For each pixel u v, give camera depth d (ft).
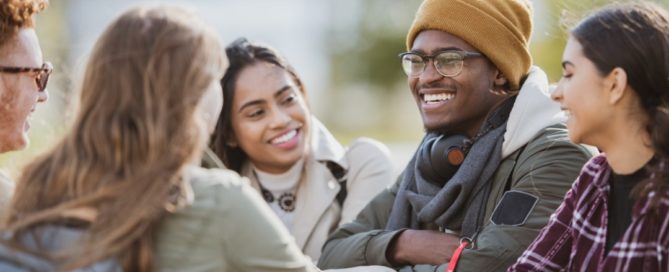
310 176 11.52
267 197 11.59
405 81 58.70
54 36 38.42
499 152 9.71
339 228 10.84
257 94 11.03
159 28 6.88
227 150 11.47
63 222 6.64
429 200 9.96
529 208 9.14
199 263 6.67
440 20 9.84
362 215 10.91
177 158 6.68
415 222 10.35
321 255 10.73
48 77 9.89
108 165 6.70
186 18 7.02
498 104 9.92
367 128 57.52
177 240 6.66
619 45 7.19
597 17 7.39
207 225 6.72
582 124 7.41
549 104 9.68
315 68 62.95
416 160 10.37
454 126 10.02
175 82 6.77
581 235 7.72
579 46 7.39
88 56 7.06
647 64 7.14
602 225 7.57
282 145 11.16
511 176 9.63
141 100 6.77
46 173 6.89
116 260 6.50
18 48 9.30
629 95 7.25
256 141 11.11
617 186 7.55
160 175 6.60
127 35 6.89
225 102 11.18
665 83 7.18
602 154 7.82
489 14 9.79
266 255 6.88
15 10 9.12
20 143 9.61
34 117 12.69
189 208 6.71
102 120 6.75
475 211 9.69
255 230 6.86
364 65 59.11
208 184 6.86
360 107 60.03
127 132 6.72
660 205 7.04
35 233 6.61
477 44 9.77
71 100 7.43
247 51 11.18
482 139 9.80
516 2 10.04
